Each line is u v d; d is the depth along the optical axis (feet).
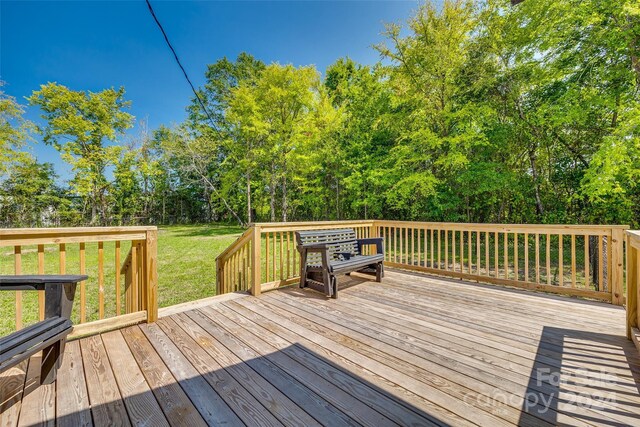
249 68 68.08
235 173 53.52
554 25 20.76
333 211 53.01
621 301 10.12
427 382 5.59
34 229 6.59
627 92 19.88
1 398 5.15
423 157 29.17
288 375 5.90
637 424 4.39
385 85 34.32
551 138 25.50
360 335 7.85
